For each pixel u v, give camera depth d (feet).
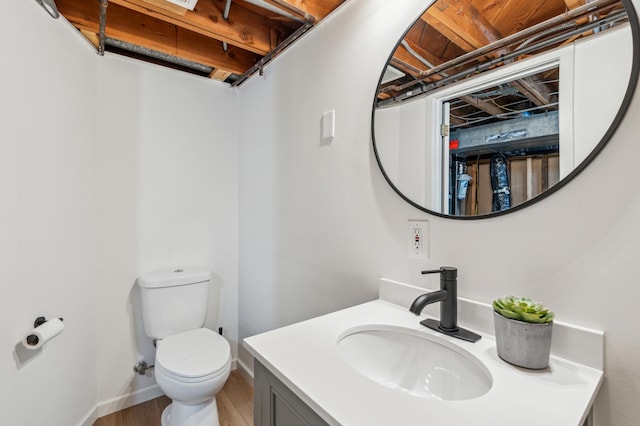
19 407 3.85
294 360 2.37
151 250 6.48
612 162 2.24
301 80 5.29
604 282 2.28
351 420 1.70
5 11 3.63
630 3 2.17
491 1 2.88
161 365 4.73
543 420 1.72
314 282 4.99
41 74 4.27
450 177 3.18
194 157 7.03
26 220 3.99
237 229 7.63
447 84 3.20
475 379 2.47
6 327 3.64
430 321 3.11
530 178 2.62
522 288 2.70
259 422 2.60
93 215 5.65
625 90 2.18
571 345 2.37
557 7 2.49
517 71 2.70
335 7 4.65
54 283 4.55
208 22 5.01
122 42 5.88
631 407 2.16
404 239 3.64
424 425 1.67
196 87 7.07
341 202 4.49
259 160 6.57
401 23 3.68
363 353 3.02
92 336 5.63
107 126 5.94
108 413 5.92
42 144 4.30
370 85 4.05
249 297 7.02
